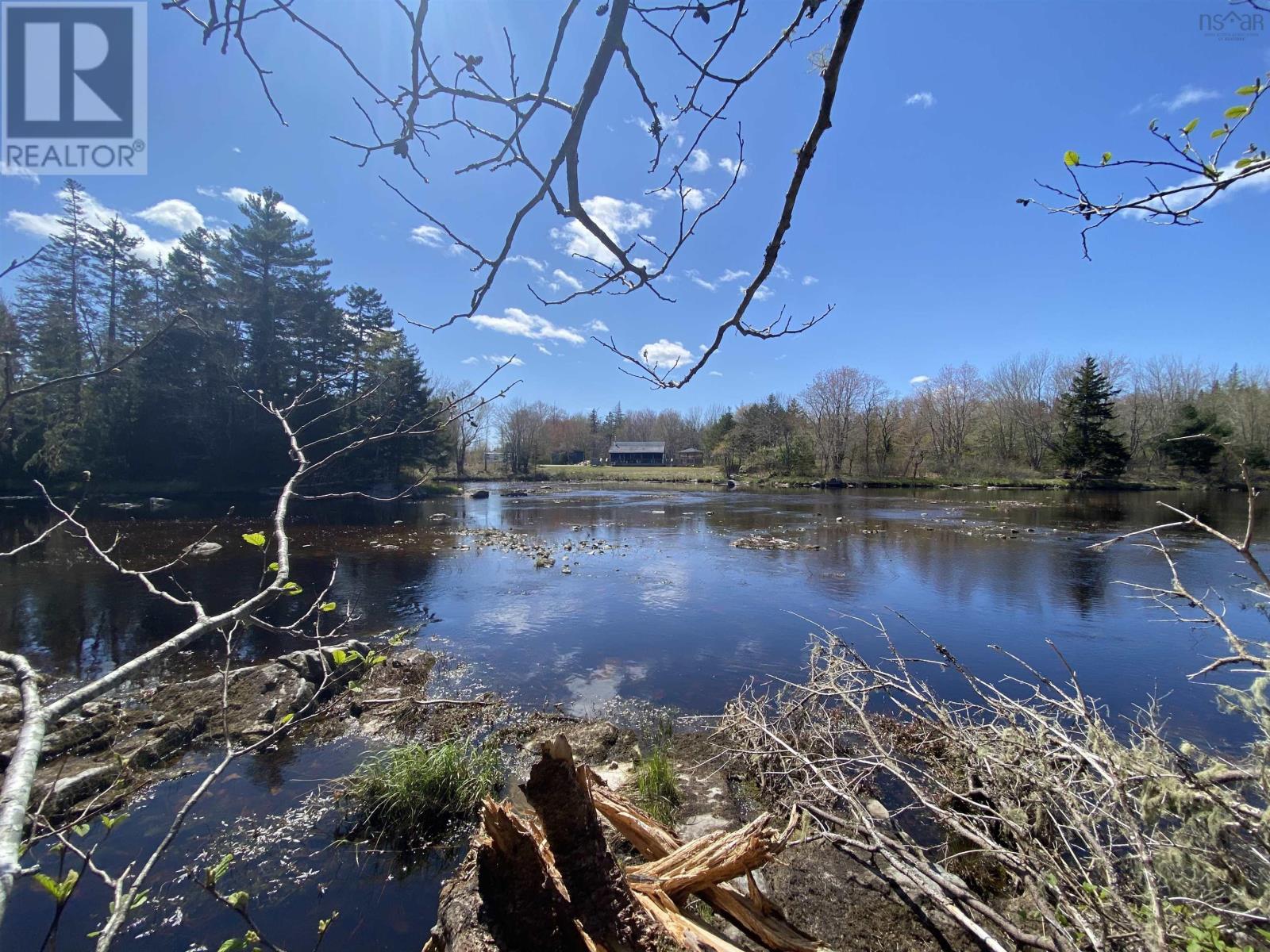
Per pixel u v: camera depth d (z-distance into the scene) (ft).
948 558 52.75
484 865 7.25
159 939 11.38
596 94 4.27
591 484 161.89
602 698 23.40
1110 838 8.96
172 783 16.44
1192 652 28.76
